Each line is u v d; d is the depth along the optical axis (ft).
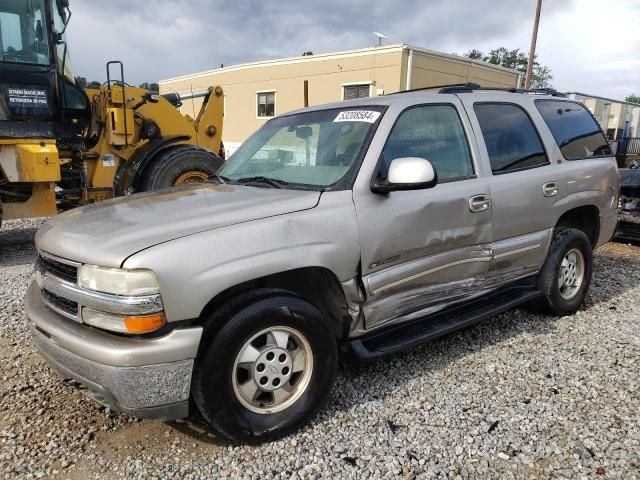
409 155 11.53
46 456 9.33
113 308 8.29
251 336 9.11
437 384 11.69
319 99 73.82
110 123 25.90
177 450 9.48
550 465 9.02
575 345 13.71
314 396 9.97
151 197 11.51
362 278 10.49
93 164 26.86
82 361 8.58
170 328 8.47
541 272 15.11
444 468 8.96
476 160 12.76
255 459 9.20
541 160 14.62
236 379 9.15
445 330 12.08
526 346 13.65
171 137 27.73
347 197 10.34
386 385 11.66
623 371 12.28
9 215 24.06
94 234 9.13
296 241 9.55
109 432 10.05
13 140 23.16
